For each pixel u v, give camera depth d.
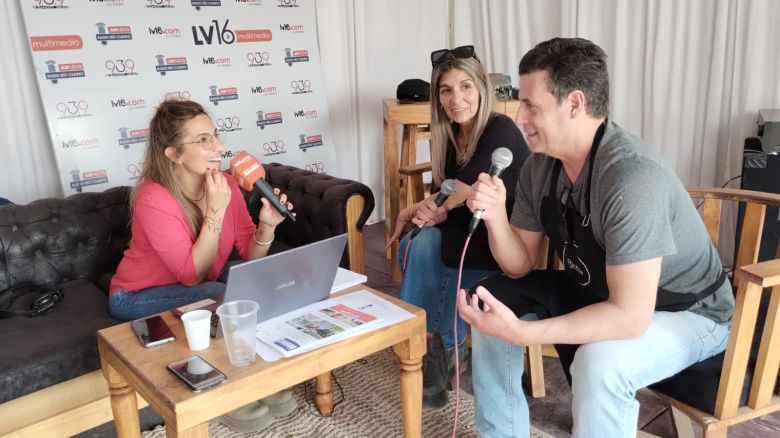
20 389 1.75
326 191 2.64
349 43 4.12
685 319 1.53
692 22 3.31
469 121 2.30
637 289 1.38
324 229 2.62
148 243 2.01
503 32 4.19
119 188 2.58
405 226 2.56
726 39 3.23
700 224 1.52
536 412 2.10
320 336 1.48
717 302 1.56
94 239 2.44
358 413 2.12
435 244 2.25
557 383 2.27
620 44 3.61
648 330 1.48
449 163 2.43
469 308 1.53
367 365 2.42
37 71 2.93
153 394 1.31
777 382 1.54
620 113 3.71
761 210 1.88
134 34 3.20
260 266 1.47
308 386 2.29
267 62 3.68
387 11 4.22
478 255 2.18
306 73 3.84
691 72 3.37
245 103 3.62
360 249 2.72
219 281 2.17
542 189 1.69
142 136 3.25
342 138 4.23
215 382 1.29
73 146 3.05
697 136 3.43
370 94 4.27
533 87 1.47
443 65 2.23
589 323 1.41
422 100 3.49
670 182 1.41
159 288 2.02
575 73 1.43
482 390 1.75
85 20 3.05
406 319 1.59
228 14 3.51
